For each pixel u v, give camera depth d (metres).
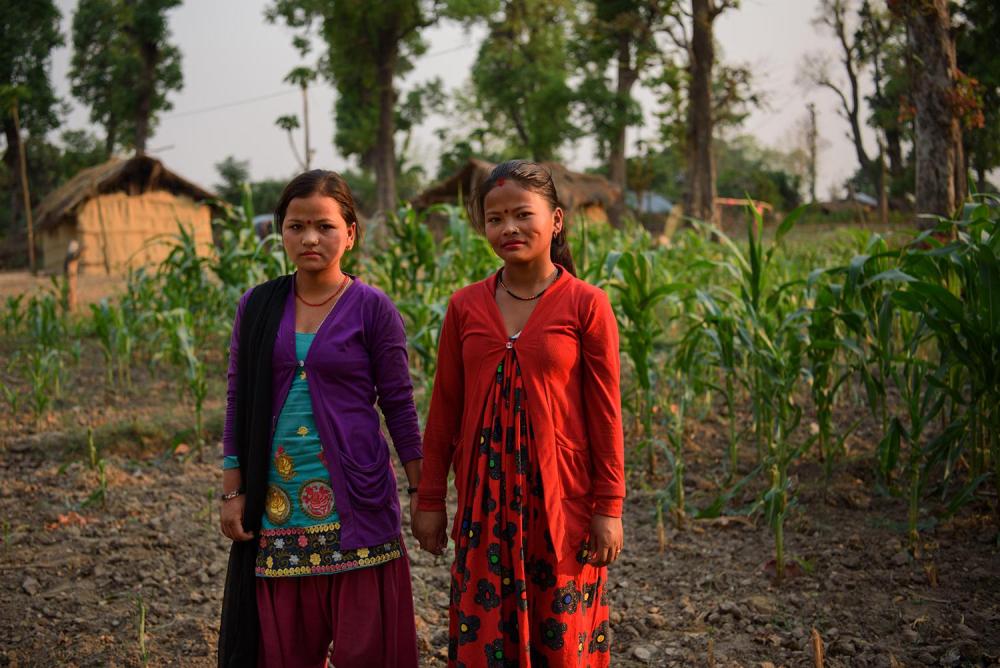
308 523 2.14
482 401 2.01
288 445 2.14
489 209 2.00
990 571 3.12
